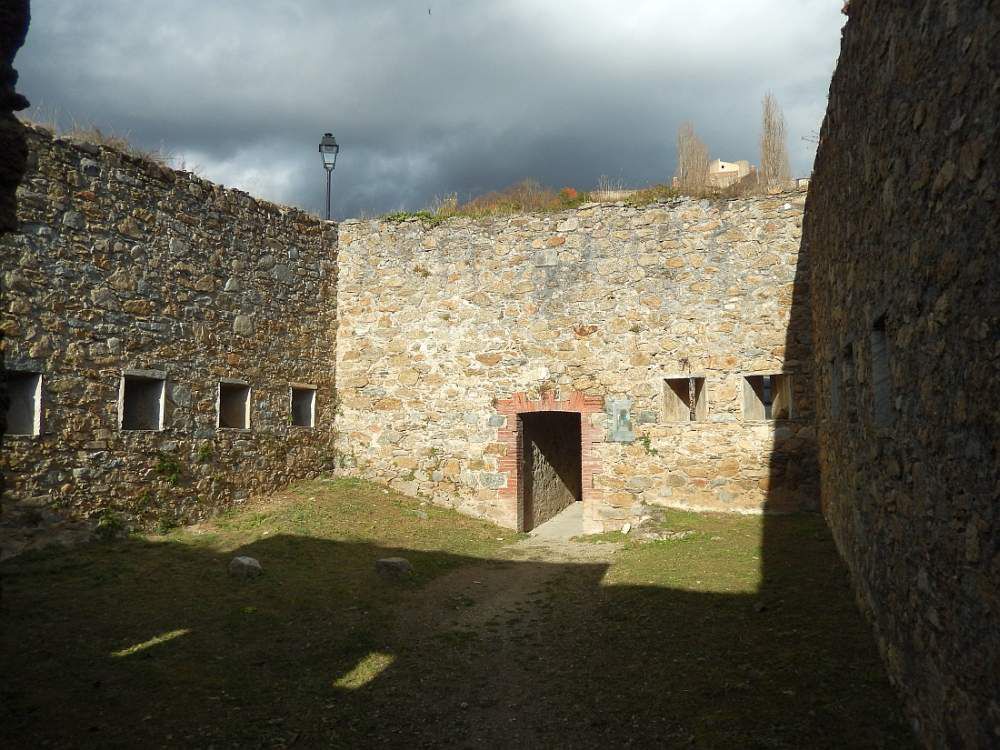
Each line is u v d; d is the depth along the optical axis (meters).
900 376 3.35
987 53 2.14
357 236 11.84
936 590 2.91
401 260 11.60
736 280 10.03
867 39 3.88
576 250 10.80
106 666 4.53
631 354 10.45
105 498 7.67
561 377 10.70
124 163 8.18
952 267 2.50
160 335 8.50
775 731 3.61
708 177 12.13
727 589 6.25
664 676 4.54
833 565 6.57
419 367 11.38
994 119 2.10
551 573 7.80
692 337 10.18
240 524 8.74
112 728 3.79
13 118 2.90
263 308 10.25
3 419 2.85
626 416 10.40
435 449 11.19
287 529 8.59
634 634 5.40
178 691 4.28
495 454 10.90
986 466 2.26
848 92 4.63
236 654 4.93
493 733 3.98
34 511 6.96
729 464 9.89
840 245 5.34
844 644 4.59
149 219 8.45
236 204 9.84
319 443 11.32
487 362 11.06
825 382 7.46
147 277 8.38
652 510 10.02
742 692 4.12
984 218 2.19
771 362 9.79
